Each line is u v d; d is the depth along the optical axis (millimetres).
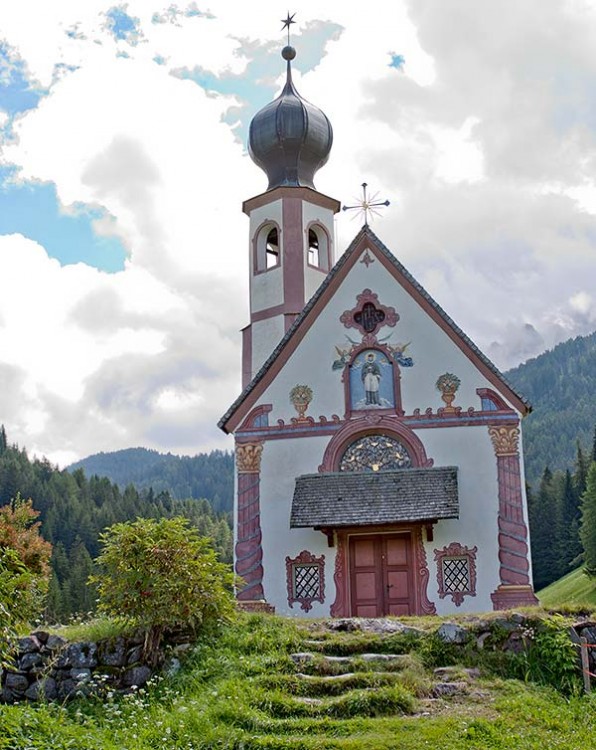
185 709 16109
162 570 18984
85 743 14594
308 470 31328
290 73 45438
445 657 18922
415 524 29984
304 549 30641
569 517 96438
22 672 18312
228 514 154250
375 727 15758
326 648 19234
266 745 15016
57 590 77750
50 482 131875
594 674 18078
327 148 44281
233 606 20156
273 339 40750
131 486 140125
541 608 19891
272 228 42438
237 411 32031
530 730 15578
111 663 18578
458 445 30719
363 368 31844
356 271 32688
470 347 31281
